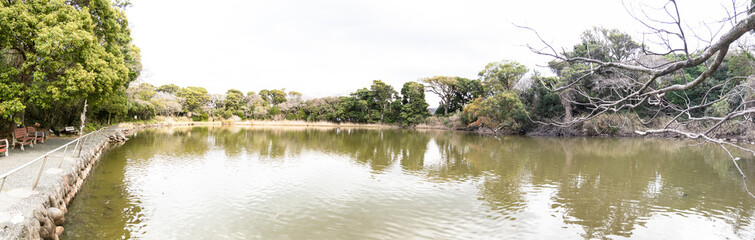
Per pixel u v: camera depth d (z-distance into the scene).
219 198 8.66
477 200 9.08
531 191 10.12
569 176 12.42
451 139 29.25
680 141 27.94
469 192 9.90
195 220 7.07
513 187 10.58
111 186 9.38
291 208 8.09
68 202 7.44
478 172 12.98
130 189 9.15
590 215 7.99
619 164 15.27
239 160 14.72
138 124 34.00
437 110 60.41
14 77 11.46
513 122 35.09
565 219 7.70
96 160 12.97
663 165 15.11
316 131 39.75
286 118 62.78
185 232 6.44
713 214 8.15
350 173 12.39
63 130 17.66
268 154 16.94
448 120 48.16
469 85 52.09
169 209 7.66
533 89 35.34
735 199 9.45
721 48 2.58
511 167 14.19
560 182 11.39
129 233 6.24
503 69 37.28
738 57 14.38
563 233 6.88
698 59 2.71
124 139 21.09
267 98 69.69
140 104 32.56
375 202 8.73
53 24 10.12
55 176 7.46
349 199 8.96
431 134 36.88
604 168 14.19
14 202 5.55
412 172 12.82
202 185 9.91
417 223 7.30
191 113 54.97
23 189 6.22
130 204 7.88
